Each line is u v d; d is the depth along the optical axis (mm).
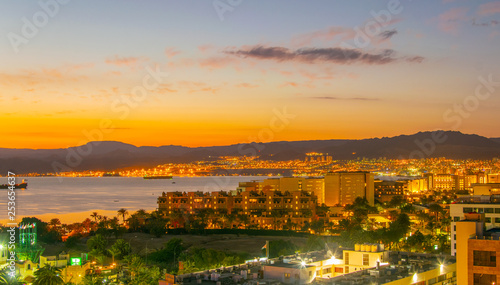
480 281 91188
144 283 164250
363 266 116562
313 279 95812
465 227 102875
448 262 115750
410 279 97938
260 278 96938
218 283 90438
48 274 149875
